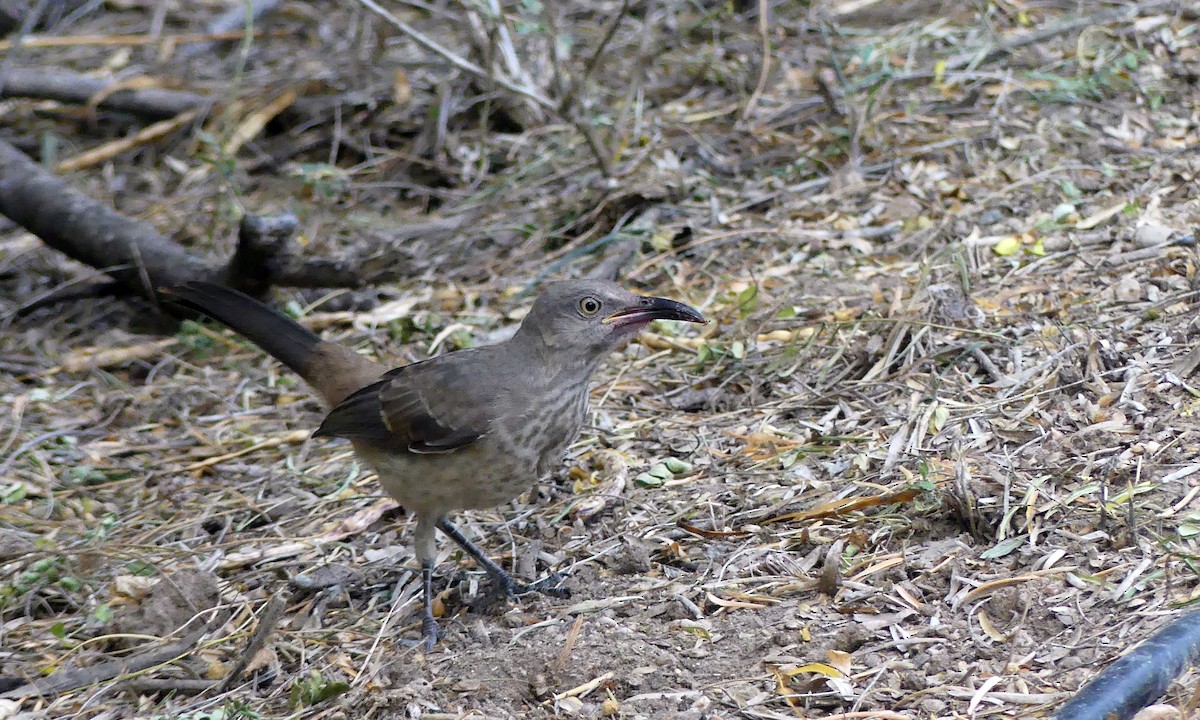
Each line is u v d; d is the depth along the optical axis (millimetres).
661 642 7008
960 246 10922
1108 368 8695
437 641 7664
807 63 15062
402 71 15992
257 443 10828
